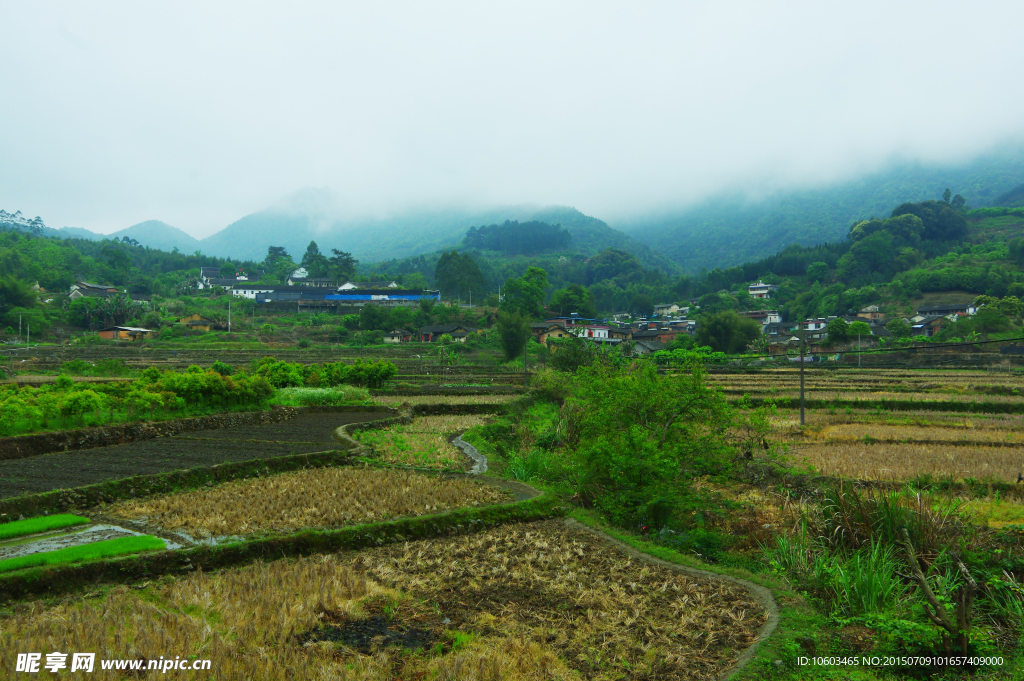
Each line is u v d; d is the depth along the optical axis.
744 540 15.49
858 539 13.46
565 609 10.70
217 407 32.28
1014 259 134.75
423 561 12.86
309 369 52.88
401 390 49.62
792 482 20.56
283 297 127.31
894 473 20.84
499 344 82.69
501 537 14.67
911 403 40.72
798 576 12.64
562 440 28.66
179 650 8.12
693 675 8.62
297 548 12.99
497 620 10.16
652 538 15.66
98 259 146.00
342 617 9.89
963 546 12.72
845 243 186.38
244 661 7.97
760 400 44.66
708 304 153.88
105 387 28.47
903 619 10.15
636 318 163.25
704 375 18.78
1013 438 28.78
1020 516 15.38
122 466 19.75
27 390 26.84
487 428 32.31
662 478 16.67
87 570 10.94
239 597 10.12
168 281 145.00
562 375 53.41
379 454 25.31
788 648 9.28
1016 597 11.10
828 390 51.09
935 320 96.81
